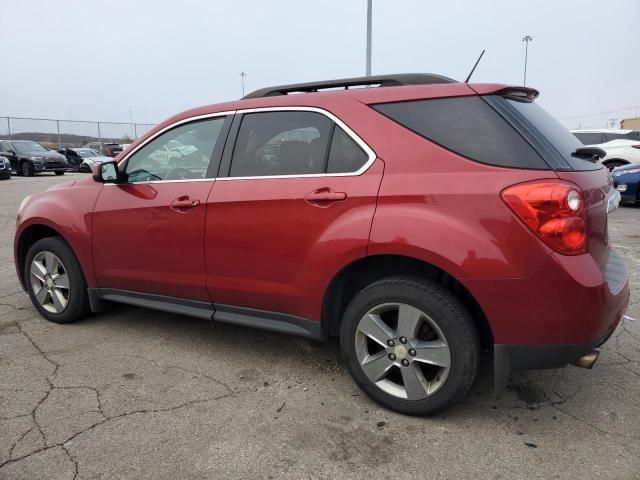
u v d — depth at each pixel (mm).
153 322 4145
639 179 10133
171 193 3375
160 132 3578
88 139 32062
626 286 2613
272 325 3113
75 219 3844
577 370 3211
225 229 3123
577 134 15000
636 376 3123
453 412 2738
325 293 2826
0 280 5406
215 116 3354
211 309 3375
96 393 2949
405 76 2895
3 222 9414
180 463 2322
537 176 2314
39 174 23016
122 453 2389
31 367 3293
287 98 3084
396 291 2596
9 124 28797
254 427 2609
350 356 2814
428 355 2570
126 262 3645
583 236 2309
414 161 2584
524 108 2639
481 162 2443
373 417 2701
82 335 3859
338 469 2281
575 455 2357
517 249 2307
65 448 2424
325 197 2742
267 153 3076
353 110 2820
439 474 2240
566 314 2289
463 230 2391
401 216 2521
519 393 2938
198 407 2803
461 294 2617
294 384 3080
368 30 12539
